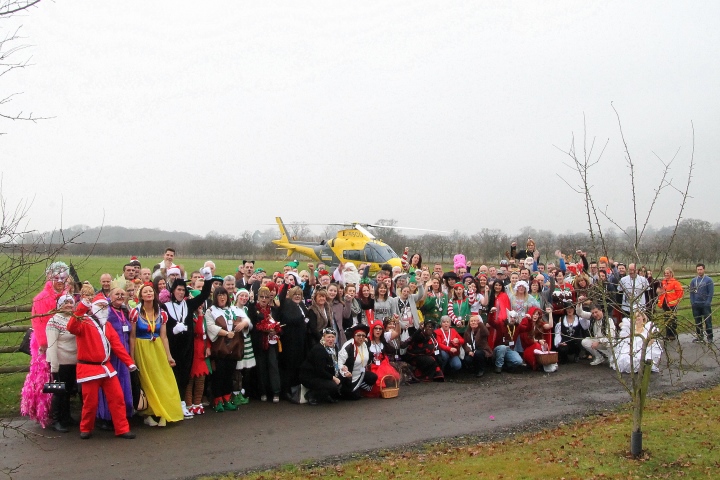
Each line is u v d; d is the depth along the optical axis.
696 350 15.12
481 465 7.18
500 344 12.94
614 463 7.17
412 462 7.34
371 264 23.19
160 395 8.82
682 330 9.12
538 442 8.13
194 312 9.55
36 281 5.50
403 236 61.62
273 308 10.62
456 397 10.75
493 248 55.06
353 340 10.45
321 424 9.02
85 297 8.04
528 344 13.01
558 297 13.75
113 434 8.42
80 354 8.12
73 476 6.82
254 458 7.48
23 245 5.20
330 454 7.66
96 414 8.45
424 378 12.11
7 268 5.08
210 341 9.58
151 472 6.97
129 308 9.19
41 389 8.52
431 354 12.02
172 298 9.30
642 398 7.43
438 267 14.28
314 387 10.06
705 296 15.92
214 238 86.56
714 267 32.03
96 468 7.07
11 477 6.73
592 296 8.97
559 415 9.55
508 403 10.32
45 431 8.51
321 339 10.49
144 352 8.79
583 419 9.30
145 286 8.92
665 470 6.92
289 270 13.32
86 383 8.10
